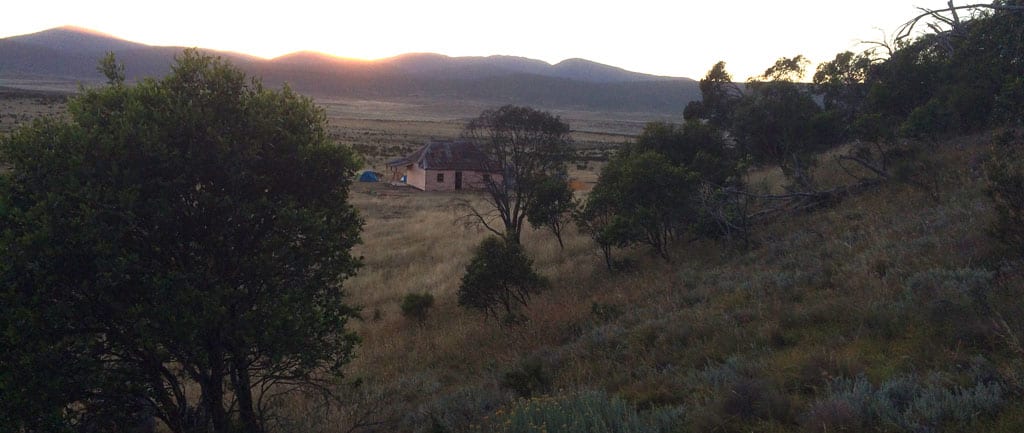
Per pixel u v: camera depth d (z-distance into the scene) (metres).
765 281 10.41
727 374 6.31
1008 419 4.33
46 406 6.02
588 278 17.56
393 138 105.62
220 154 6.48
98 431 6.86
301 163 7.23
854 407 4.79
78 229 5.87
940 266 8.23
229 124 6.84
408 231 32.41
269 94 7.37
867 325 7.09
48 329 6.00
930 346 5.98
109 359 6.74
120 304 6.16
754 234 15.89
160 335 6.19
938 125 17.33
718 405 5.39
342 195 7.87
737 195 17.09
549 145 23.38
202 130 6.61
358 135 105.56
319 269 7.61
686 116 38.62
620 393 6.70
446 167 53.78
